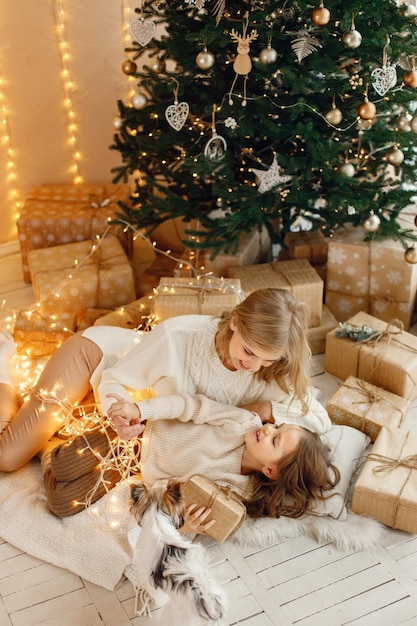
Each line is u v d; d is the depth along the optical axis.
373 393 2.43
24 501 2.17
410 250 2.59
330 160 2.43
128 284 2.94
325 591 1.93
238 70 2.20
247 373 2.14
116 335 2.33
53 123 3.29
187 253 3.13
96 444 2.12
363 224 2.56
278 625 1.84
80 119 3.32
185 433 2.13
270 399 2.22
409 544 2.07
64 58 3.13
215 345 2.11
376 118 2.59
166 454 2.13
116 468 2.16
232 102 2.35
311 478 2.07
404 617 1.86
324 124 2.52
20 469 2.29
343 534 2.05
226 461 2.10
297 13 2.24
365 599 1.91
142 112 2.75
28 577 1.99
